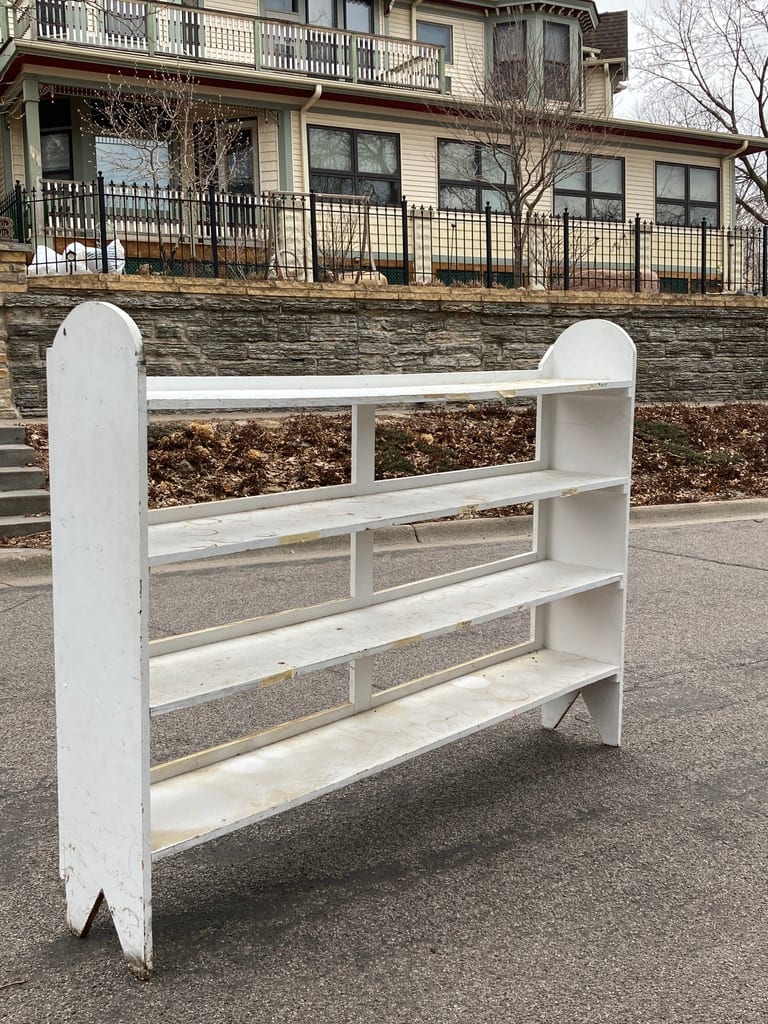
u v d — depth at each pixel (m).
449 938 2.78
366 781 3.88
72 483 2.61
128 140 17.78
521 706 3.68
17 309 10.78
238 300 12.01
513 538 8.76
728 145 24.56
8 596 6.73
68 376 2.58
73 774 2.72
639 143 23.48
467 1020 2.42
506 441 11.45
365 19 22.72
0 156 19.67
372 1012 2.45
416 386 3.48
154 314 11.57
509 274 21.19
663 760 4.06
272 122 19.78
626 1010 2.45
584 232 21.05
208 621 6.04
